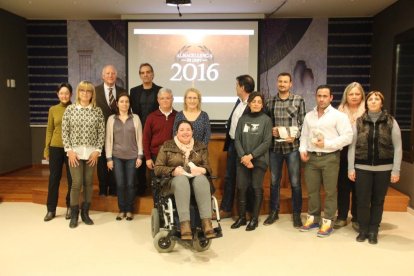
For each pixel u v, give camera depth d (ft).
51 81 20.89
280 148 11.90
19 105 19.99
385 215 13.50
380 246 10.56
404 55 15.67
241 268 9.18
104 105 13.19
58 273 8.90
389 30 17.29
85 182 12.17
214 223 12.55
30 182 17.02
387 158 10.41
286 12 19.02
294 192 12.05
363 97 11.38
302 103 11.82
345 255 9.96
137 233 11.59
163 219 10.32
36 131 21.03
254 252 10.14
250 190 12.62
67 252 10.13
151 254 10.01
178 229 9.81
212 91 20.21
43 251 10.19
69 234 11.48
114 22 20.52
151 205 13.48
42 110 20.95
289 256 9.89
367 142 10.41
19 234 11.48
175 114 12.34
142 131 12.86
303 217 13.23
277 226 12.21
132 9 18.62
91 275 8.80
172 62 20.11
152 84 13.61
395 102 16.21
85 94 11.65
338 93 20.24
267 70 20.38
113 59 20.71
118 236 11.32
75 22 20.61
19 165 20.04
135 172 12.59
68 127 11.69
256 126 11.37
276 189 12.32
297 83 20.39
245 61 19.92
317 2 16.98
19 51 19.95
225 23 19.74
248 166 11.27
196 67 20.08
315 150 11.16
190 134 10.43
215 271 9.02
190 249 10.34
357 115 11.34
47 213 12.88
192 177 9.93
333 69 20.17
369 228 10.99
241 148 11.51
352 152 10.73
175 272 8.96
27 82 20.76
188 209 9.46
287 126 11.74
